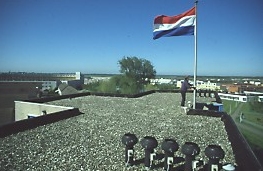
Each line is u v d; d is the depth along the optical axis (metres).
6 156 6.33
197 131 9.42
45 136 8.41
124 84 60.06
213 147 5.09
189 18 12.40
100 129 9.59
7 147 7.10
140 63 63.72
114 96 22.34
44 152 6.72
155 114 13.10
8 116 44.00
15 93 45.94
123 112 13.69
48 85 81.38
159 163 6.03
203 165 5.89
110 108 15.13
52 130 9.31
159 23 12.78
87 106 15.90
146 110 14.45
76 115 12.69
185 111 13.57
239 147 6.68
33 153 6.61
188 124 10.66
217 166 5.07
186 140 8.20
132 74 62.59
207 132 9.28
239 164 5.98
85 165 5.84
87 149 7.07
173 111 14.14
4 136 8.28
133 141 5.87
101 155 6.57
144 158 6.31
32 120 9.86
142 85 62.78
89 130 9.41
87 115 12.70
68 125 10.25
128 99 20.42
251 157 5.57
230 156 6.67
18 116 15.46
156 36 12.93
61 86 66.25
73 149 7.04
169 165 5.48
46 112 14.19
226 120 10.77
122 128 9.81
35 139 8.00
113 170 5.59
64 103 17.19
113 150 7.01
